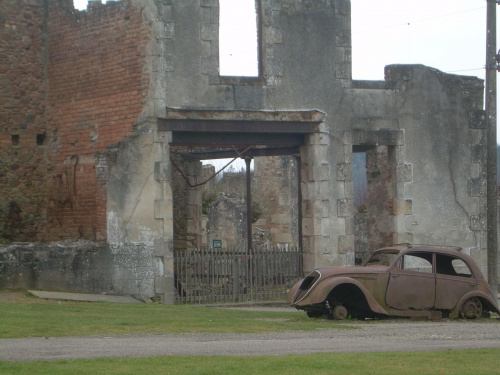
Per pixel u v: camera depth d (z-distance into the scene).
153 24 20.52
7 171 22.45
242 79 21.20
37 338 12.55
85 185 21.61
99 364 9.91
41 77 22.62
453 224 22.97
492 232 20.48
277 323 15.23
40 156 22.62
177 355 10.79
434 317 16.64
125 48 20.89
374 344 12.28
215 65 20.98
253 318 16.58
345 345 12.13
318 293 15.96
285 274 21.84
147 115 20.48
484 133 23.39
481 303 17.02
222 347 11.73
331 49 22.00
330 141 21.86
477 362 10.47
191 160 26.83
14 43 22.52
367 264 17.61
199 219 26.88
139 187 20.55
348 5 22.20
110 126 21.16
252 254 21.58
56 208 22.33
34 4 22.61
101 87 21.36
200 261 21.17
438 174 22.86
